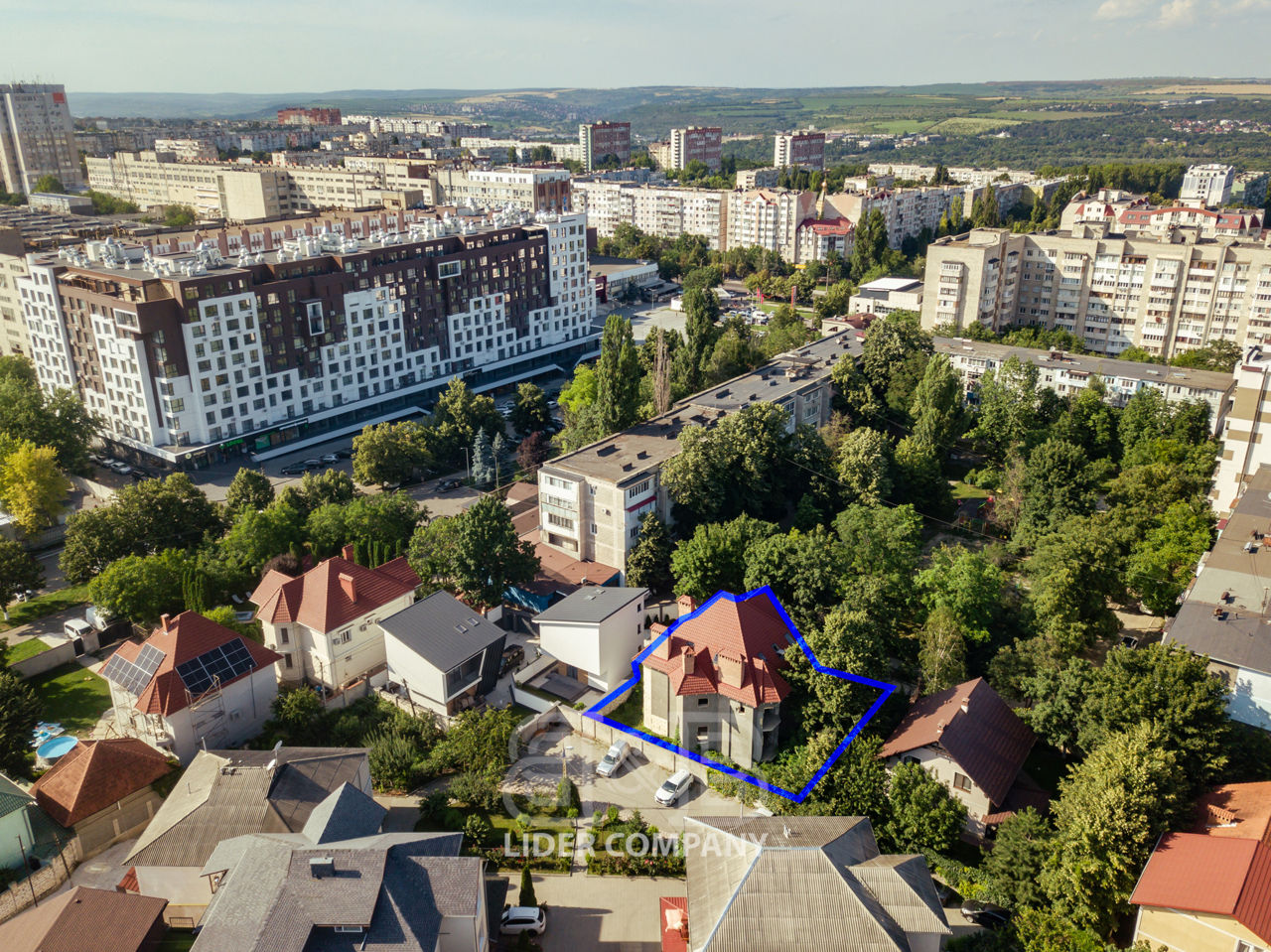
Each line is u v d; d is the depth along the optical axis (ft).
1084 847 199.21
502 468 523.70
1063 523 360.89
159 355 494.18
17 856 222.07
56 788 238.07
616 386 456.04
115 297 508.53
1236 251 623.77
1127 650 253.24
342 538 373.61
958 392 498.28
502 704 299.17
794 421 479.41
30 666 317.22
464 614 307.17
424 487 497.46
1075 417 484.74
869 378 518.37
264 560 363.97
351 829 204.54
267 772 227.20
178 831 213.46
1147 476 384.88
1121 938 200.85
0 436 461.37
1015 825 217.77
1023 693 279.08
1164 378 507.71
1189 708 229.04
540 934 208.03
